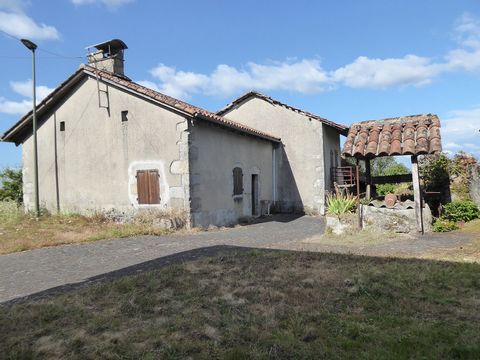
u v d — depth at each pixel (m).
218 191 12.68
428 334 3.47
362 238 8.57
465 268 5.52
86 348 3.37
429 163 12.32
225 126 12.83
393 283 4.89
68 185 13.64
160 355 3.24
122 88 12.33
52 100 13.62
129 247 8.52
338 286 4.91
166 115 11.65
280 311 4.13
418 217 9.05
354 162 22.89
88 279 5.85
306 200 16.58
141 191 12.08
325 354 3.21
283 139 17.08
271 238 9.67
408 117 10.67
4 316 4.16
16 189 18.41
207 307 4.32
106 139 12.82
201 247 8.31
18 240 9.34
